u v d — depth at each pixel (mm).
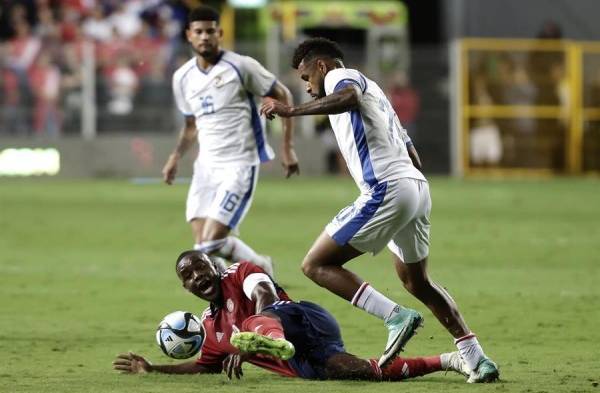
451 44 114062
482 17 125125
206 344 27688
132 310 38562
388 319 26516
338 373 26875
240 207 40094
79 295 41906
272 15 120000
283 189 95625
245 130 40344
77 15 111438
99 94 107125
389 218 26719
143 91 107625
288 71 105062
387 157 26875
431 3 133250
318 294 41500
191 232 63844
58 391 25938
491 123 114438
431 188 98750
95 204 81312
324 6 120375
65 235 62469
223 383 26719
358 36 124125
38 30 110438
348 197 87500
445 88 114438
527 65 114625
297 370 27141
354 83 26438
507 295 41750
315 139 110562
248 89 40281
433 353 31031
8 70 105250
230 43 105500
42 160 106625
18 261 51781
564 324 35719
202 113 40438
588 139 115438
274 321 25625
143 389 26078
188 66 40781
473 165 114875
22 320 36594
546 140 115000
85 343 32656
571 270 48938
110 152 107000
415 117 114688
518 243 58969
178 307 39250
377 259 52781
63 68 106250
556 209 78938
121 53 107125
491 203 83562
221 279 27391
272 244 58125
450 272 48156
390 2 123125
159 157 107125
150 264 50812
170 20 113625
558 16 125375
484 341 32938
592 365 29203
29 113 106125
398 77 113688
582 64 114875
